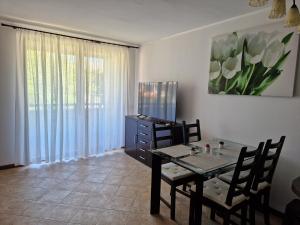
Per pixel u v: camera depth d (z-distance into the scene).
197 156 2.17
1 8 2.78
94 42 4.06
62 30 3.65
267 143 1.94
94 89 4.16
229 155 2.23
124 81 4.59
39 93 3.55
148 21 3.11
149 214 2.37
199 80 3.39
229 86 2.90
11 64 3.34
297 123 2.26
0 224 2.12
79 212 2.36
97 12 2.81
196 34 3.41
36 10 2.82
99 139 4.34
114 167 3.67
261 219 2.38
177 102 3.81
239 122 2.83
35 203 2.50
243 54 2.71
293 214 1.72
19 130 3.49
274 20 2.38
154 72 4.35
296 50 2.21
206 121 3.30
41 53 3.48
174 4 2.46
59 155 3.86
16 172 3.33
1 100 3.33
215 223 2.26
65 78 3.77
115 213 2.37
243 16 2.73
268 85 2.46
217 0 2.31
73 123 3.95
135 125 4.07
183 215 2.38
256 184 1.97
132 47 4.61
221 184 2.12
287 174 2.36
